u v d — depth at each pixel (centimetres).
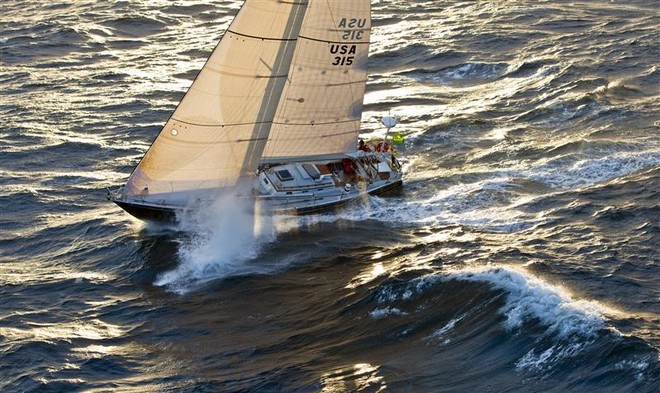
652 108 7088
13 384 4112
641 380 3741
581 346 3959
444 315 4341
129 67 8850
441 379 3900
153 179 5378
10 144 7006
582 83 7706
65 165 6619
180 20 10344
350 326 4378
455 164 6278
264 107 5381
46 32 9962
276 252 5203
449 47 8988
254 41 5212
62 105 7856
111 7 10831
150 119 7469
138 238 5412
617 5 10344
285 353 4209
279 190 5556
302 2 5228
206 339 4394
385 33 9594
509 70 8294
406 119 7188
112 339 4456
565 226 5259
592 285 4538
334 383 3912
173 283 4947
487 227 5328
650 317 4206
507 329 4141
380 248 5166
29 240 5531
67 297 4866
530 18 9888
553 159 6216
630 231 5162
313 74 5541
